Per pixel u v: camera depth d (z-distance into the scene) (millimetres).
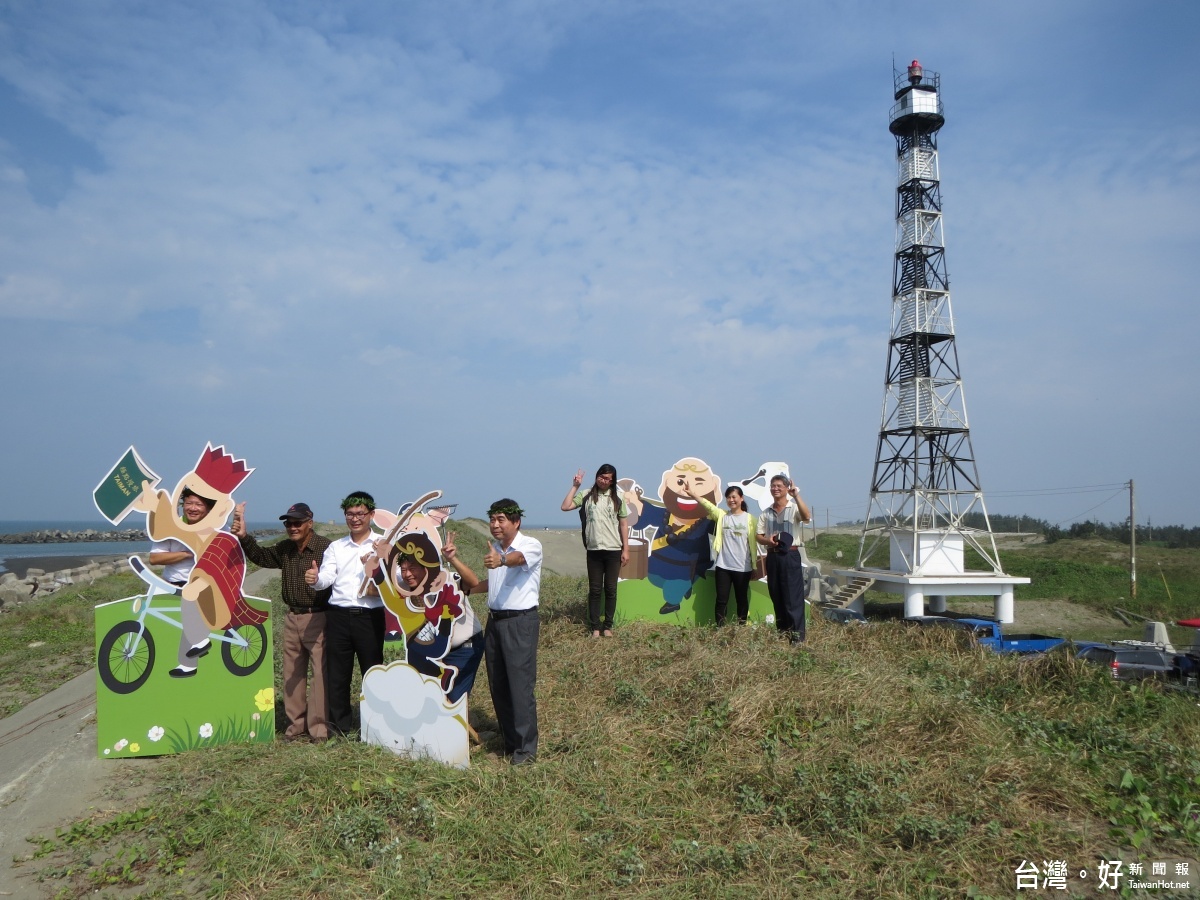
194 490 6918
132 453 6832
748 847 4820
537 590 6262
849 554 41281
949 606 29109
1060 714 7336
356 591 6570
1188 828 5129
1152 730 6828
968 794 5414
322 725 6754
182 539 6863
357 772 5590
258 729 6879
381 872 4598
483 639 6770
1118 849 5000
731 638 9250
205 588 6840
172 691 6707
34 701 9602
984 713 6977
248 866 4641
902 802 5281
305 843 4887
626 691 7328
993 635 14945
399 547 6500
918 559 23641
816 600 23188
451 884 4531
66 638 13883
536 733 6211
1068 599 29406
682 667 7812
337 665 6625
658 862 4828
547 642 9789
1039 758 5973
